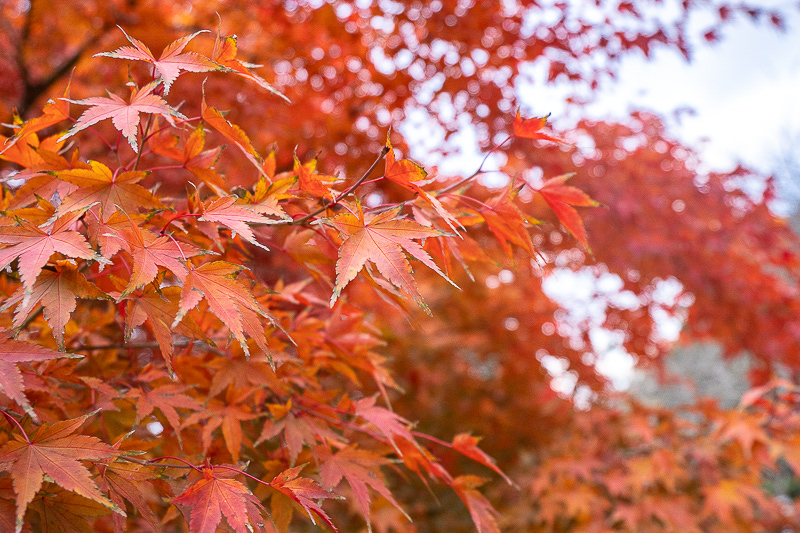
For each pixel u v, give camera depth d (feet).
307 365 6.28
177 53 4.18
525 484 17.08
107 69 15.74
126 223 3.98
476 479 5.65
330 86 15.98
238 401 5.49
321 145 15.43
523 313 23.63
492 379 25.77
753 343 18.30
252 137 13.96
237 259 5.70
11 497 3.54
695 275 17.04
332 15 14.53
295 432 5.25
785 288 18.53
